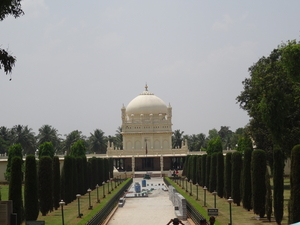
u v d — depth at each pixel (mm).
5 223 41375
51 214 61406
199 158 103188
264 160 53219
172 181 113812
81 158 85250
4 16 35125
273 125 65375
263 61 91312
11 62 34906
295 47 61469
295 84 70438
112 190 93312
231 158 67062
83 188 86062
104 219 54938
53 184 66750
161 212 63531
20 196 50094
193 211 52594
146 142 178250
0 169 124875
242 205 65062
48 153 123125
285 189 81375
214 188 82750
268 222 50094
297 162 41281
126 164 173125
